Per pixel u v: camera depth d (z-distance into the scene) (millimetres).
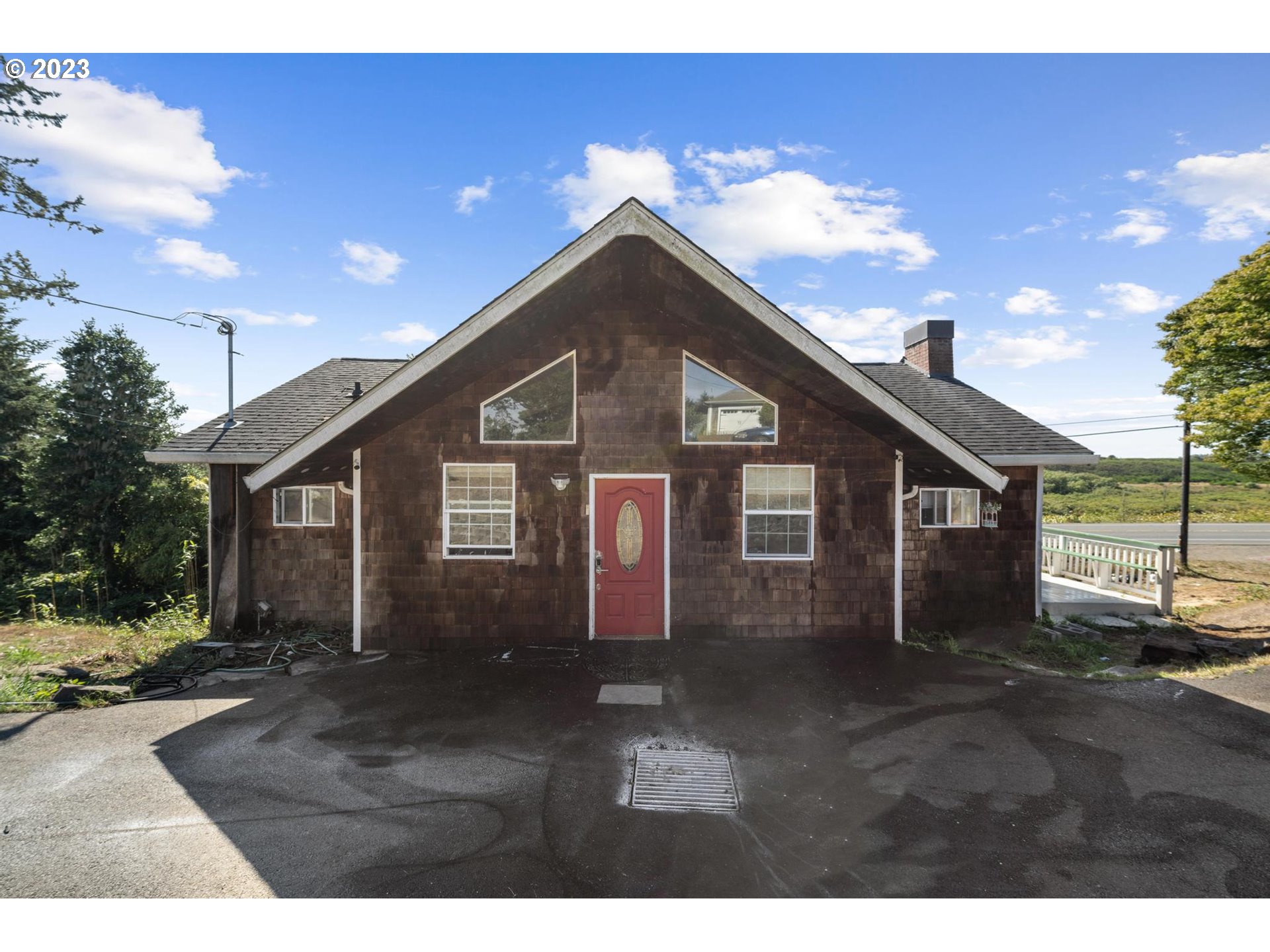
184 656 8250
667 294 7891
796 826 4273
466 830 4262
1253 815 4359
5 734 5891
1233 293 10938
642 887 3670
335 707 6551
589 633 8680
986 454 9742
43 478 20250
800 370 7738
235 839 4172
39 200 8773
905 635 9172
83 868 3887
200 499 19969
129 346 22203
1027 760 5211
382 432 8570
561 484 8602
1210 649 8508
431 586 8648
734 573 8688
